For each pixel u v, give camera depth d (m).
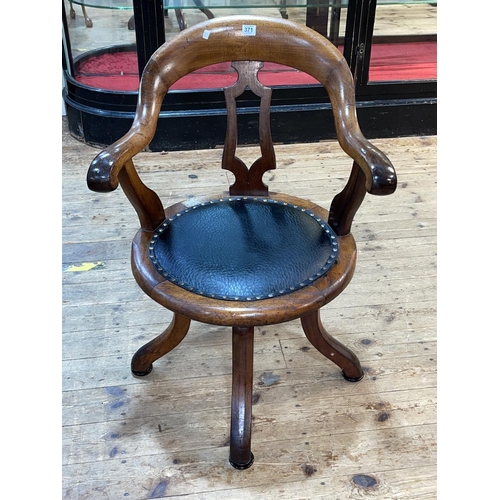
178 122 2.29
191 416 1.24
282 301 0.92
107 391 1.30
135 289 1.61
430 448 1.17
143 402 1.27
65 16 2.23
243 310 0.91
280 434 1.20
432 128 2.50
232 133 1.15
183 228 1.09
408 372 1.35
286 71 2.40
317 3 2.17
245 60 1.10
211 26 1.08
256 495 1.08
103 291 1.59
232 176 2.16
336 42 2.28
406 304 1.56
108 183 0.89
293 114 2.34
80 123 2.34
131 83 2.29
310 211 1.15
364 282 1.64
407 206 2.00
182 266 0.99
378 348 1.42
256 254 1.01
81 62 2.30
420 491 1.08
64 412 1.24
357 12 2.18
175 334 1.27
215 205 1.16
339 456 1.15
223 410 1.26
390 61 2.41
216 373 1.35
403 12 2.28
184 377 1.34
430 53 2.42
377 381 1.33
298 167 2.22
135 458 1.15
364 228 1.88
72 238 1.81
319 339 1.24
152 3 2.04
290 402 1.27
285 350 1.42
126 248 1.77
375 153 0.92
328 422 1.23
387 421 1.23
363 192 1.01
